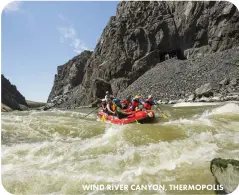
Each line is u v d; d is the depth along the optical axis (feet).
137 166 18.13
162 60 123.44
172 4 120.37
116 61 124.67
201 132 25.14
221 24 101.30
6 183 16.46
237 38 97.91
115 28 136.46
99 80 100.89
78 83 218.18
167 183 15.43
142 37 122.11
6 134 29.84
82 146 23.22
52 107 170.71
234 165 12.91
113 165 18.54
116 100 37.78
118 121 36.58
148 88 93.86
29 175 17.31
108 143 23.16
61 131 32.17
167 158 19.07
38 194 15.58
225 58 87.92
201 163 17.75
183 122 28.66
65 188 15.88
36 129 32.71
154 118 37.83
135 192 14.83
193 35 110.42
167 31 118.52
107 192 15.07
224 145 21.74
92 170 17.87
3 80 214.69
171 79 91.81
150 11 125.49
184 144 21.70
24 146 24.40
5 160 20.97
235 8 97.60
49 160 20.61
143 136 24.21
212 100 61.93
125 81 119.55
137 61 119.34
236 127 27.22
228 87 67.82
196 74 86.28
